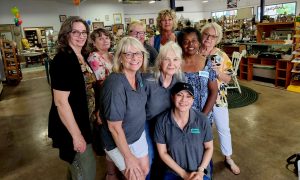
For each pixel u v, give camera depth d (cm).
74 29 156
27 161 298
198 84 184
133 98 149
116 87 142
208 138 174
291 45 522
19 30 1320
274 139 315
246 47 643
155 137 176
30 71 1046
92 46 222
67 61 146
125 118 151
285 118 380
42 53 1153
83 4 1468
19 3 1298
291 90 519
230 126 363
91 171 175
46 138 363
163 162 183
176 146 171
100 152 188
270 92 523
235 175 244
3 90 705
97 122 176
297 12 1457
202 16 1973
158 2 1766
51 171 274
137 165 157
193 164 174
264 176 240
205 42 219
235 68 533
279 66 554
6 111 507
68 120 149
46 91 668
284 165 256
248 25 789
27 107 529
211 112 212
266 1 1591
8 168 284
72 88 148
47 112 488
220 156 280
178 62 161
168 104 170
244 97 499
